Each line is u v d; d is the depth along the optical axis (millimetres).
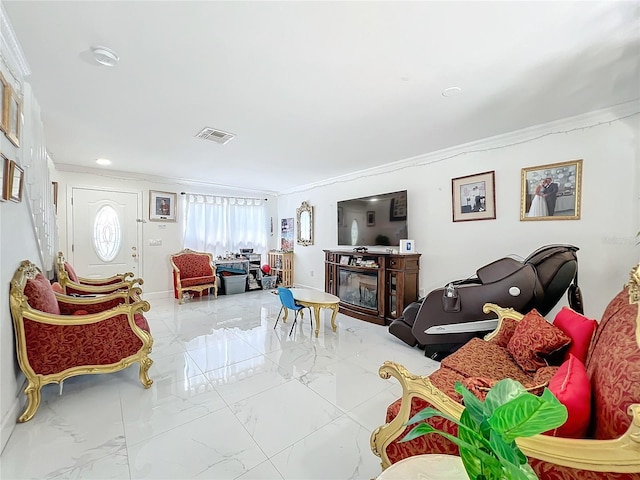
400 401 1358
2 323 1652
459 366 1727
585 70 1904
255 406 1995
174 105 2408
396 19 1441
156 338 3287
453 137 3197
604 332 1322
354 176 4973
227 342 3180
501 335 2115
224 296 5586
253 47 1667
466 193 3471
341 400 2072
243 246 6520
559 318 1938
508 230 3135
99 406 1975
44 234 2730
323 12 1396
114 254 4953
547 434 929
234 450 1584
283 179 5570
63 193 4500
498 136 3137
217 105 2410
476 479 606
